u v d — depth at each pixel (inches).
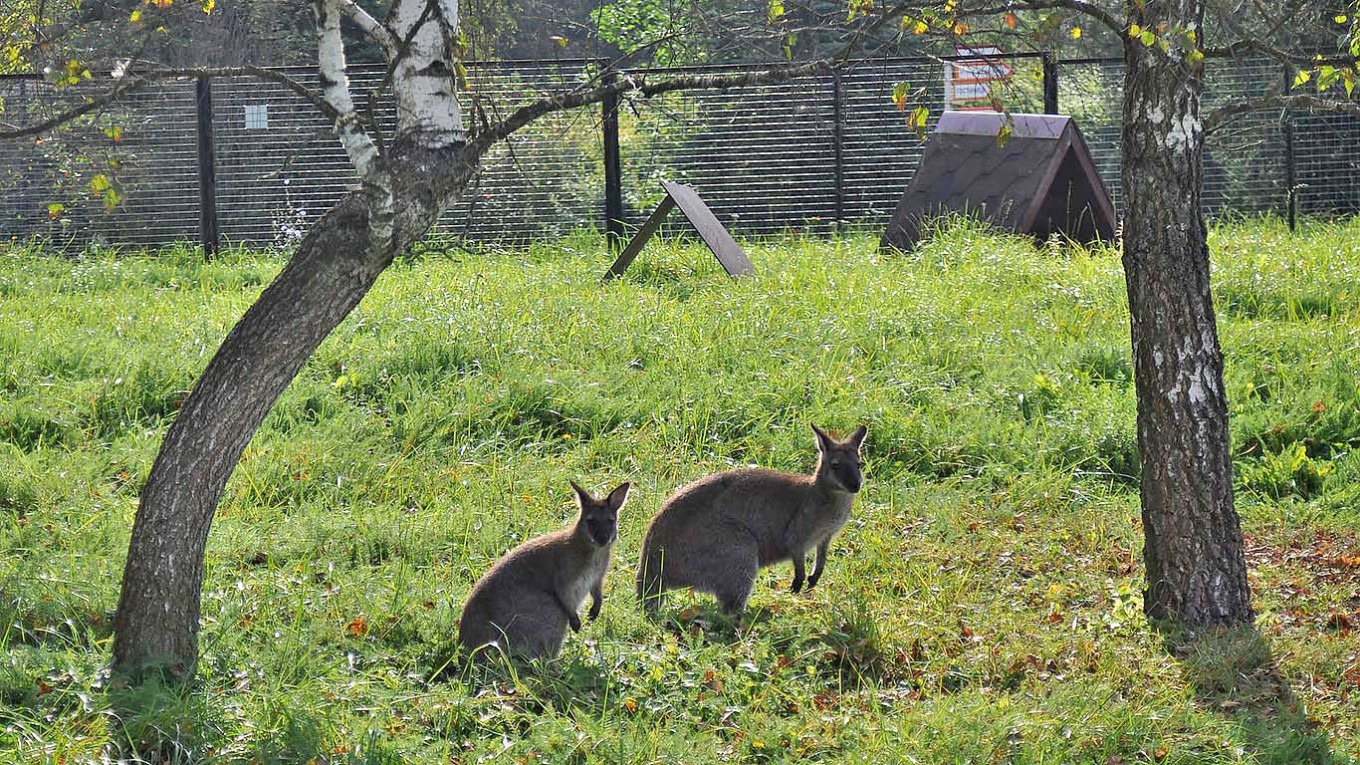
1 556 340.8
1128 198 319.3
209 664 279.0
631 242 666.2
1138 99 312.3
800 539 339.6
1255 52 330.0
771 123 869.8
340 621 313.6
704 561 336.2
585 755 258.7
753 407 466.3
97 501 384.8
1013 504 406.6
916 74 852.6
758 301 576.1
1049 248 692.1
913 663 306.5
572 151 843.4
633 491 404.5
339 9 257.1
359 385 484.1
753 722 274.8
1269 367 490.3
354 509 387.5
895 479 426.3
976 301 575.8
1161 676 299.3
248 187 841.5
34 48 282.4
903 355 510.0
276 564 353.7
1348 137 883.4
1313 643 313.0
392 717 270.1
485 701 273.3
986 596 343.0
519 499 397.7
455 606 320.8
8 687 263.3
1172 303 316.2
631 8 687.7
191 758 246.1
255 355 262.2
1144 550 335.9
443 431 444.1
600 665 293.9
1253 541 383.9
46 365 494.6
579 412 465.7
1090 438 442.0
